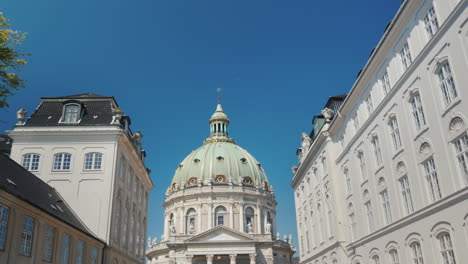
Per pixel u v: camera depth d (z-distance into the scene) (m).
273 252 75.94
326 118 35.78
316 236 39.19
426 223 19.38
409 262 21.16
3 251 18.53
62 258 24.80
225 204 85.88
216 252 68.12
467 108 16.30
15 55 15.43
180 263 68.69
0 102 15.03
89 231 31.66
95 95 38.62
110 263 31.89
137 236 42.91
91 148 34.47
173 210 88.81
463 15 16.44
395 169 22.72
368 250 26.70
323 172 36.88
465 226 16.36
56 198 30.94
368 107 27.17
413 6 20.38
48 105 37.09
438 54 18.31
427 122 19.28
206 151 96.31
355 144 28.95
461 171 16.98
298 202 48.50
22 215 20.38
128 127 40.81
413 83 20.58
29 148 34.19
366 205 27.39
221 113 108.25
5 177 22.64
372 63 25.23
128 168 39.06
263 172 98.25
